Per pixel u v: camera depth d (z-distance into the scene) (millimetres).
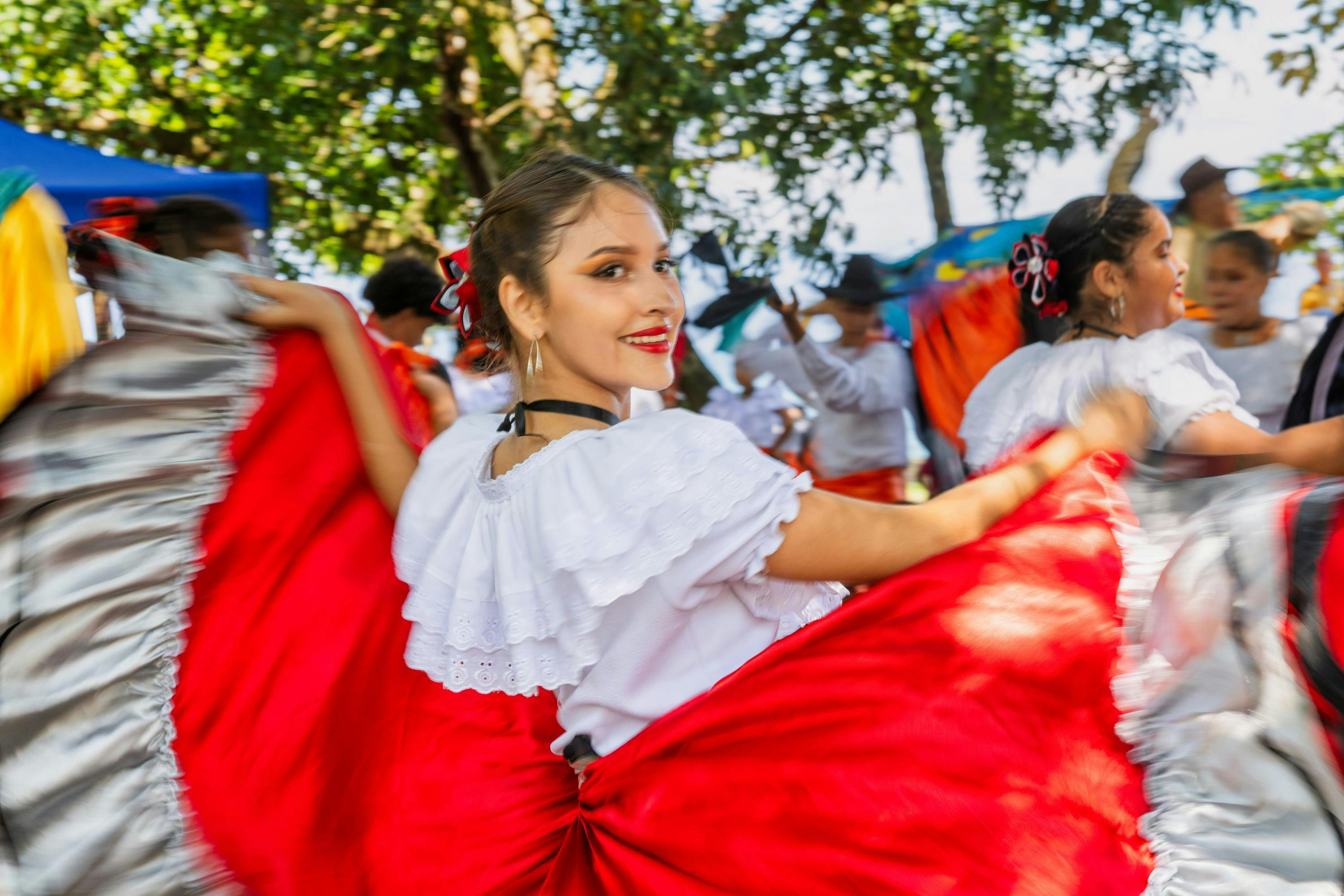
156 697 1811
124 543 1828
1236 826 1383
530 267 1618
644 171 7500
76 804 1760
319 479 1933
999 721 1477
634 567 1445
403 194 9641
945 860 1429
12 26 8750
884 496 4992
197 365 1883
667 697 1543
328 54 8125
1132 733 1467
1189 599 1475
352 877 1756
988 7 7852
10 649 1763
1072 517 1601
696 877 1507
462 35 7883
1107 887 1396
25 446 1812
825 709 1500
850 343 4953
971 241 4723
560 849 1660
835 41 7898
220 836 1785
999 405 2818
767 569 1502
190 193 4742
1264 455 1804
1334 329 3658
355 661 1857
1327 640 1378
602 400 1658
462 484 1705
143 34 9250
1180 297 2723
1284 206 3873
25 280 1866
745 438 1501
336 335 1955
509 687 1606
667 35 7668
